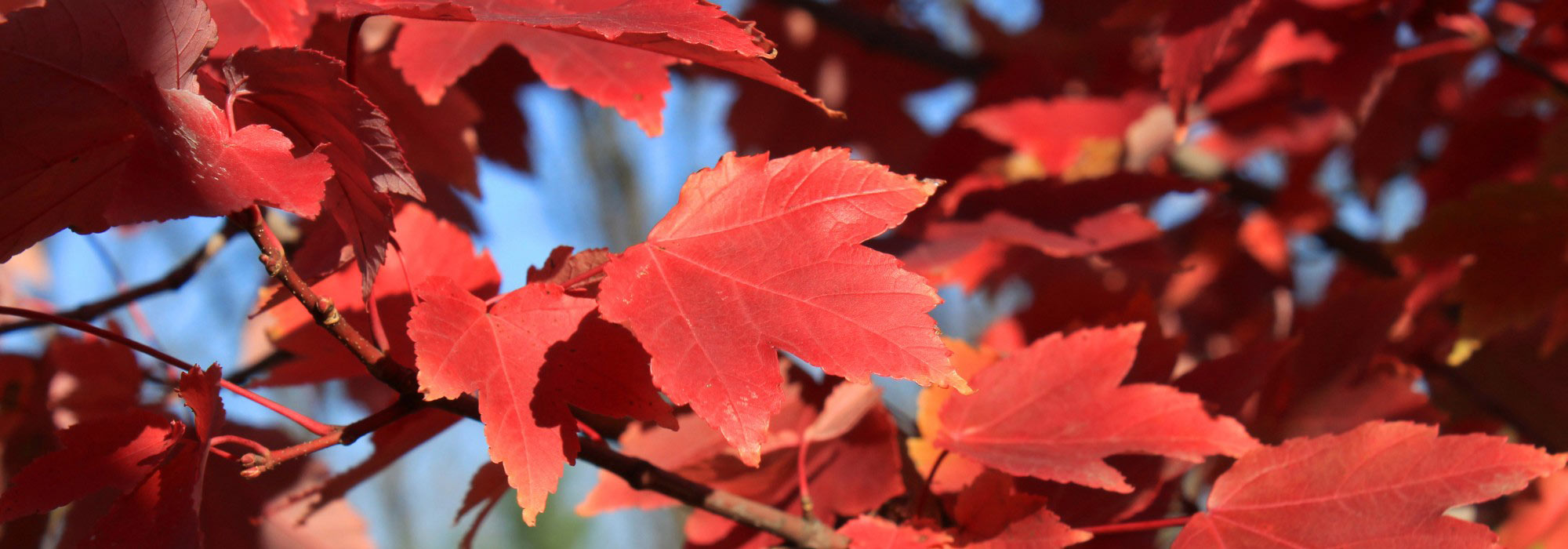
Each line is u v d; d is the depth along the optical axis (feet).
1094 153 3.15
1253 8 2.24
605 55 2.14
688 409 2.15
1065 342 2.05
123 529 1.75
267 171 1.69
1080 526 2.07
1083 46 3.72
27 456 2.37
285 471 2.38
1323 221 3.75
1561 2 2.47
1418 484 1.89
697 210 1.80
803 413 2.10
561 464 1.76
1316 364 2.29
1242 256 3.89
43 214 1.71
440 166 2.39
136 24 1.67
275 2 1.96
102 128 1.68
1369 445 1.92
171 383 2.39
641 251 1.78
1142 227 2.41
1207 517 1.94
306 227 2.36
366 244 1.80
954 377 1.71
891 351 1.73
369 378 3.17
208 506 2.31
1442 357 2.68
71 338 2.29
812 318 1.74
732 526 2.13
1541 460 1.86
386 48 2.30
